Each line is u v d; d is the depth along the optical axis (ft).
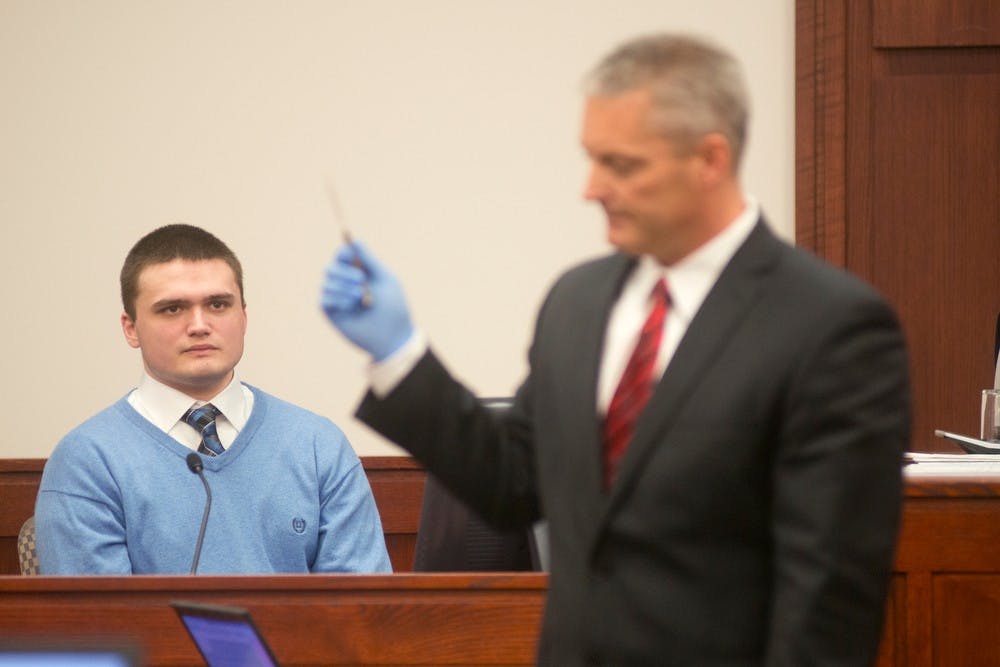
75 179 43.42
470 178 43.42
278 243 43.42
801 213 42.63
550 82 43.27
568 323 13.76
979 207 42.50
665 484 12.39
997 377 31.71
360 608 19.42
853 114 42.52
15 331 43.32
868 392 12.23
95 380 43.42
